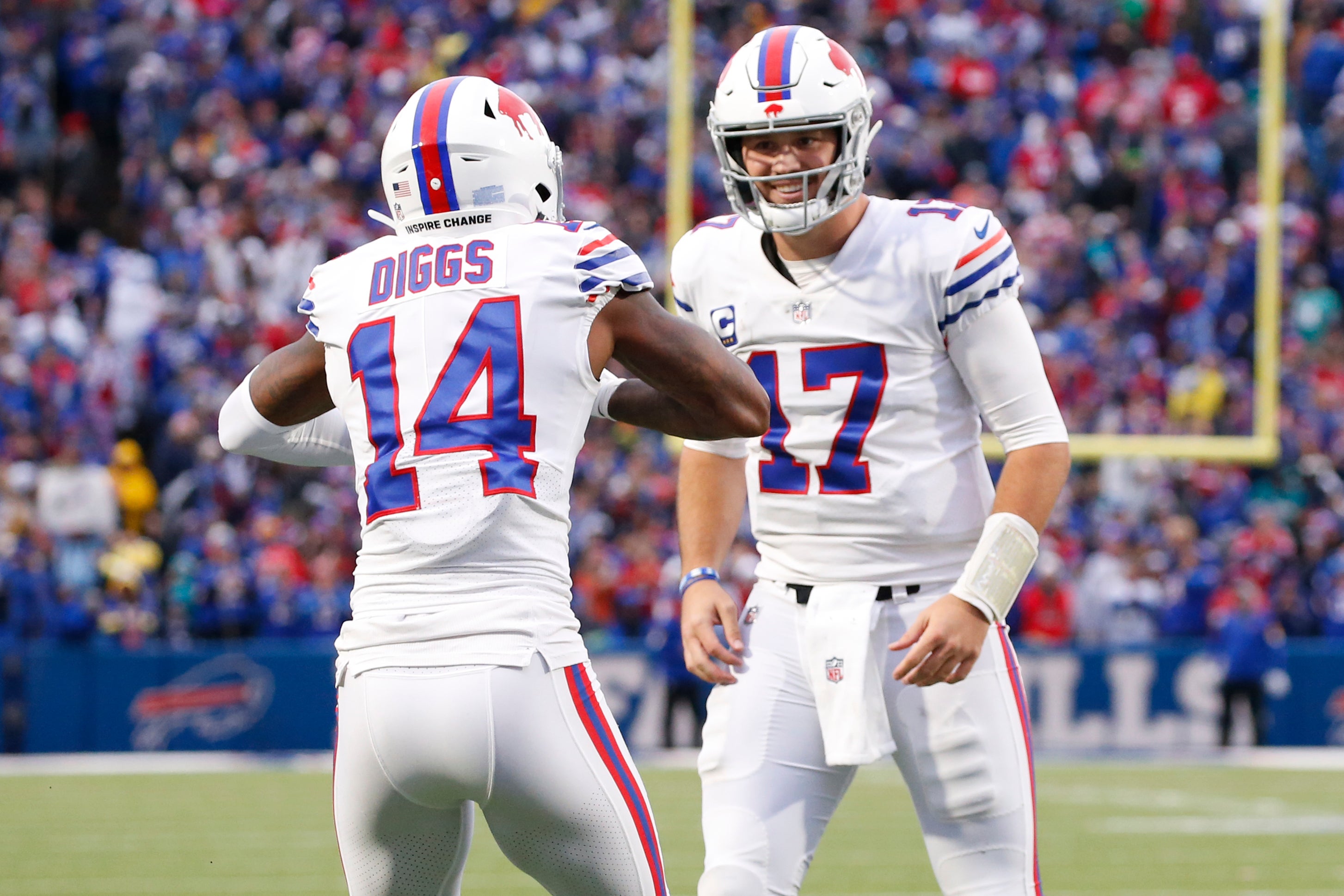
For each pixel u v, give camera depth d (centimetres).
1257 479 4772
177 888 2211
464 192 916
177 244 5012
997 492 1073
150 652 3903
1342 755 4122
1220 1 4244
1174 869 2416
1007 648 1089
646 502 4484
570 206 5050
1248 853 2573
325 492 4447
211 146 5259
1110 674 4178
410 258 912
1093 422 4116
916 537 1090
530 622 861
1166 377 4128
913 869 2381
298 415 976
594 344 899
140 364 4647
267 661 3956
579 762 866
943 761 1070
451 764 852
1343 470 4862
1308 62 5175
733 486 1170
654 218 5122
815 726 1093
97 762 3791
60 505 4094
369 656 870
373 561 884
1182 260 4216
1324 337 5034
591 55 5372
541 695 859
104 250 4938
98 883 2247
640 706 4053
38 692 3844
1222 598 4347
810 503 1102
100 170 5425
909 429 1090
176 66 5425
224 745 3922
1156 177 4309
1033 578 4284
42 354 4541
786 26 1108
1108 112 4425
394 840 903
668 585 4200
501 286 888
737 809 1084
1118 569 4378
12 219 4928
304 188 5106
